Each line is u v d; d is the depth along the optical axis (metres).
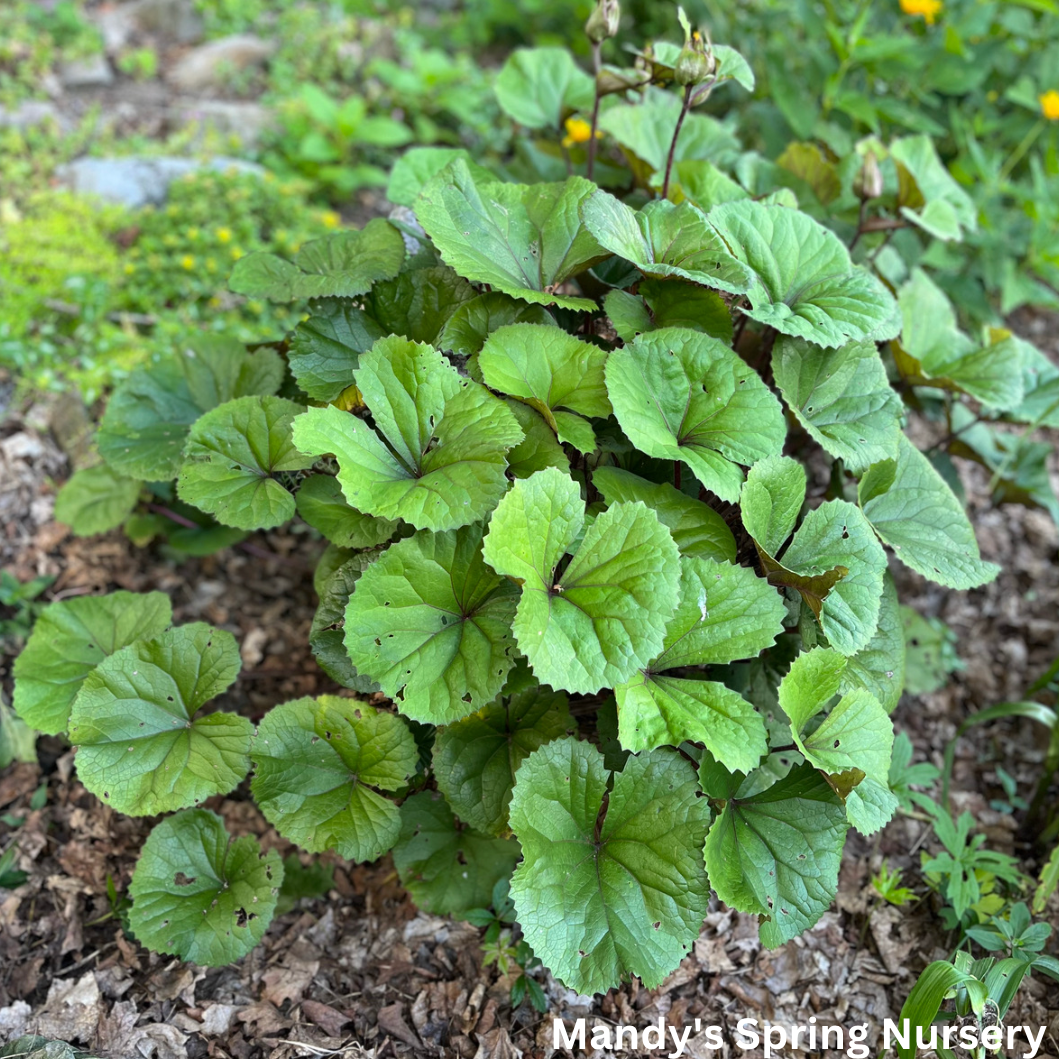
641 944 0.80
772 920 0.82
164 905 0.90
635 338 0.89
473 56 2.10
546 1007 0.93
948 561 0.94
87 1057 0.88
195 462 0.93
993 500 1.26
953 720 1.19
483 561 0.85
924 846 1.07
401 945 0.97
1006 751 1.17
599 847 0.84
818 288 0.95
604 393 0.88
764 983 0.96
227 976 0.95
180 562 1.24
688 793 0.83
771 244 0.96
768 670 0.94
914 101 1.62
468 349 0.92
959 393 1.21
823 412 0.95
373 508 0.81
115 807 0.88
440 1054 0.91
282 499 0.92
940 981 0.84
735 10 1.75
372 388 0.86
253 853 0.92
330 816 0.88
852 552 0.88
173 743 0.91
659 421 0.87
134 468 1.04
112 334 1.37
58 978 0.94
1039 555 1.34
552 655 0.77
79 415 1.29
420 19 2.18
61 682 0.97
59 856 1.01
